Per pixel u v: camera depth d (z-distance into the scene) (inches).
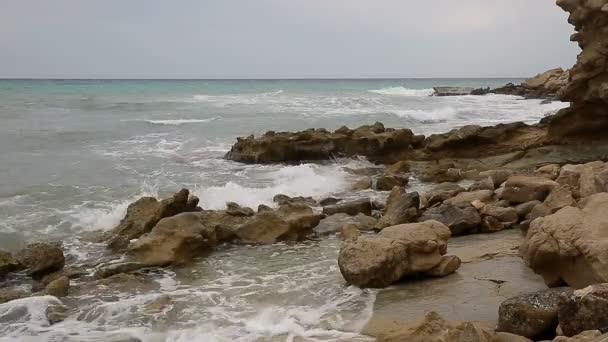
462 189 585.6
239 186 618.8
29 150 845.8
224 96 1994.3
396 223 467.5
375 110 1438.2
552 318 234.5
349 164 794.8
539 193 491.5
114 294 343.9
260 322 292.0
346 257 343.6
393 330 242.1
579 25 734.5
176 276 378.6
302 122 1199.6
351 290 332.8
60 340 275.3
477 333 224.2
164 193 604.4
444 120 1270.9
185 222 428.1
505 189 508.4
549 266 297.7
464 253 388.8
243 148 813.9
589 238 277.6
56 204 551.5
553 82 2193.7
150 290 351.3
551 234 294.4
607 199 315.6
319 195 621.6
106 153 841.5
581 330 214.5
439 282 336.5
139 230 464.4
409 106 1579.7
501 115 1368.1
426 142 834.8
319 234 473.1
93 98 1854.1
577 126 781.3
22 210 529.7
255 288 349.7
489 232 443.5
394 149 817.5
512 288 315.3
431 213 471.8
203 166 767.7
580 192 461.4
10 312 306.5
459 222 440.5
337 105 1593.3
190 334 277.9
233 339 270.7
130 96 1985.7
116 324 297.1
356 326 282.5
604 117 754.2
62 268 392.5
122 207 523.5
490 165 762.8
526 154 783.1
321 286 347.3
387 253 333.4
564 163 733.3
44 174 681.0
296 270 384.8
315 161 810.2
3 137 951.6
